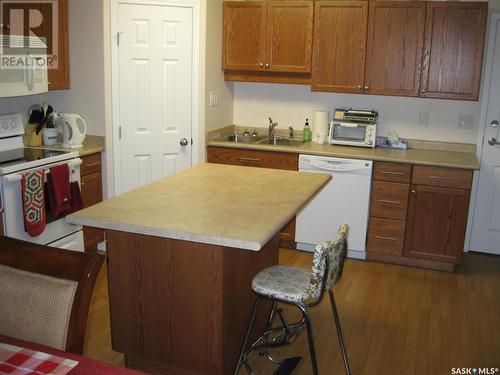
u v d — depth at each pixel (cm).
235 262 248
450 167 397
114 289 254
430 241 415
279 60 461
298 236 448
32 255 163
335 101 487
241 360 248
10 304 161
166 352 252
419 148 464
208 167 342
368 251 433
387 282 394
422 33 418
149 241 241
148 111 446
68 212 370
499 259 453
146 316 251
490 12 429
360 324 327
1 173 319
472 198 462
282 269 256
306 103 496
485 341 309
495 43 434
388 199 418
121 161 447
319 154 429
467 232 469
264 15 455
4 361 135
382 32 428
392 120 472
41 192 341
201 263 234
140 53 433
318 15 440
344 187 426
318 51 446
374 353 294
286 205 254
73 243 379
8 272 163
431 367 280
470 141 455
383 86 437
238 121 521
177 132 459
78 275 156
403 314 342
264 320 302
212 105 471
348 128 460
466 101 448
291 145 464
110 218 229
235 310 254
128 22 425
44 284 158
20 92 354
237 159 459
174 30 438
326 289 227
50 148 394
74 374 131
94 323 320
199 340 244
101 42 413
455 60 416
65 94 434
